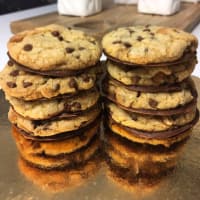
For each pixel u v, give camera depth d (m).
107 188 0.15
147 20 0.37
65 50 0.16
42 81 0.16
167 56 0.16
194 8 0.42
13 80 0.16
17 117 0.17
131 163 0.17
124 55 0.16
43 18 0.38
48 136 0.17
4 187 0.15
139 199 0.15
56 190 0.15
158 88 0.17
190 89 0.18
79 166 0.17
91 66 0.17
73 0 0.38
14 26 0.35
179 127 0.17
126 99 0.17
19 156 0.18
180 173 0.16
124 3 0.44
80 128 0.17
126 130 0.18
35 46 0.16
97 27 0.34
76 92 0.16
